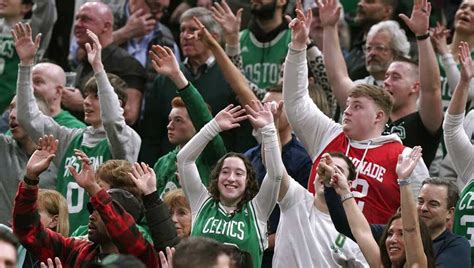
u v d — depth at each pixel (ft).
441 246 48.96
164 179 56.90
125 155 57.26
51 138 46.60
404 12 68.28
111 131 56.90
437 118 57.93
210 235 49.39
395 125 58.23
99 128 58.75
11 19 70.23
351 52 67.87
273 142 49.93
